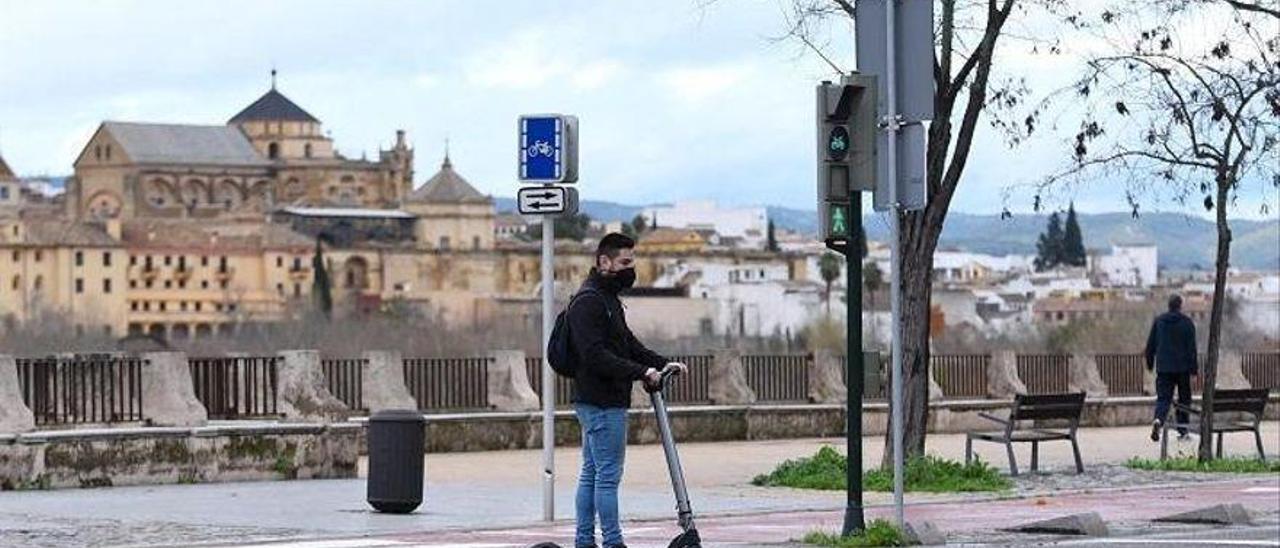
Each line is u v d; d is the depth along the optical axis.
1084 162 35.75
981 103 31.72
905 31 21.67
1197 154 36.16
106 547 22.05
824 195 21.75
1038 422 37.09
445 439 42.88
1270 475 35.03
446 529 24.61
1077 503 29.30
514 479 34.56
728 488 32.22
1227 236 36.66
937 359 53.94
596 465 19.84
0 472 31.20
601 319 19.59
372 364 44.22
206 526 24.89
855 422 22.52
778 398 50.84
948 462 32.31
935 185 31.88
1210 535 24.11
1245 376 61.22
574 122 25.55
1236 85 35.84
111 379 37.31
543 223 25.91
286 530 24.41
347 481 33.94
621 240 19.70
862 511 23.06
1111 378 57.78
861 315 22.41
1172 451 42.34
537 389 47.56
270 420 39.19
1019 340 143.75
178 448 33.09
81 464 32.03
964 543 22.81
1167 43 35.34
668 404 48.00
